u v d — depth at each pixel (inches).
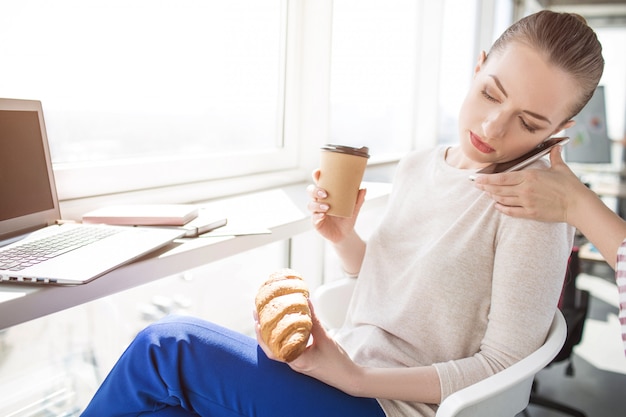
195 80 57.8
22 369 45.6
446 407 28.4
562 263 33.0
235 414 30.8
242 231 42.4
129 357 30.8
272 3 66.2
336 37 79.4
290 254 73.6
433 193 40.6
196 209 44.8
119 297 53.0
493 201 35.3
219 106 61.3
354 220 44.5
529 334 32.0
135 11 50.5
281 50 68.4
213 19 58.7
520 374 29.9
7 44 40.8
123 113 50.9
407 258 39.8
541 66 32.5
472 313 35.7
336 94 82.0
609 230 31.2
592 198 32.5
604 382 88.0
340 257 47.0
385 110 97.6
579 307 72.8
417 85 106.4
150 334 30.8
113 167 49.1
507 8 154.3
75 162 47.4
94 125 48.5
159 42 53.2
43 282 28.3
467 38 125.1
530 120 33.7
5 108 36.0
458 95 124.3
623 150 196.4
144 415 31.6
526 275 32.1
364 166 39.9
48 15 43.4
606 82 215.0
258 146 67.9
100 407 31.9
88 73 47.3
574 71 32.5
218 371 30.4
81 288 29.5
